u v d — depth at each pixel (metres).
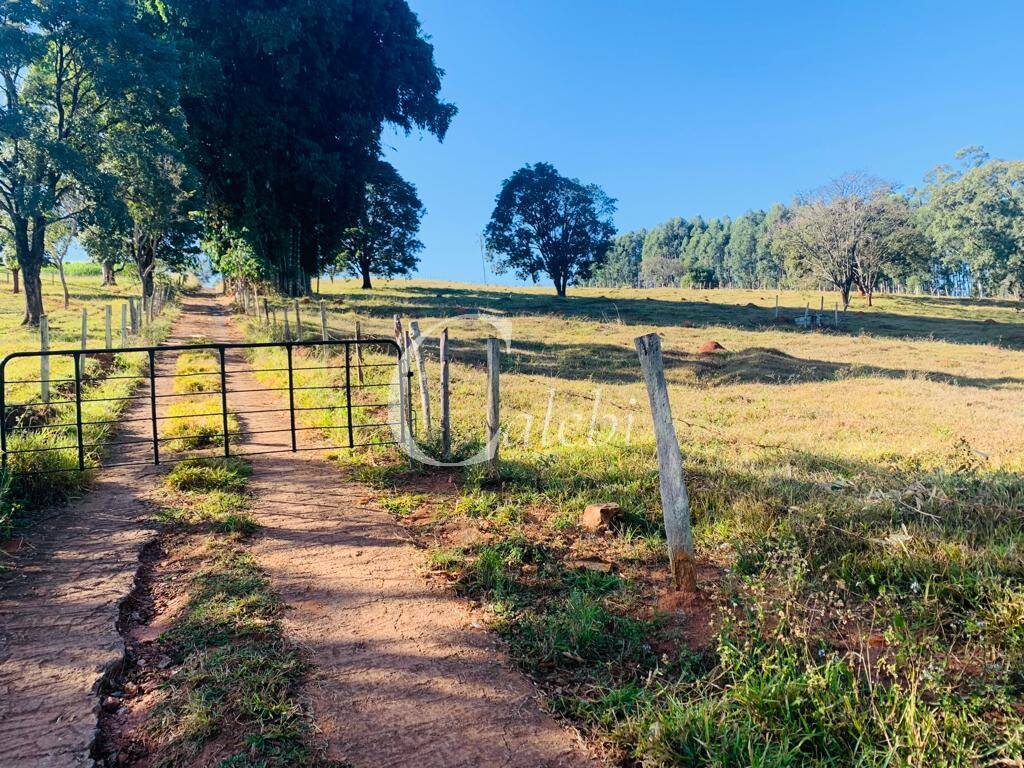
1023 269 63.50
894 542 4.31
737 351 19.97
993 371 17.36
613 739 2.69
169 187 26.69
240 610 3.71
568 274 52.03
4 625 3.52
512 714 2.89
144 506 5.54
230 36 29.02
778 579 3.79
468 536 4.96
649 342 3.79
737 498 5.46
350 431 7.25
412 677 3.15
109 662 3.17
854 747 2.53
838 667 2.81
